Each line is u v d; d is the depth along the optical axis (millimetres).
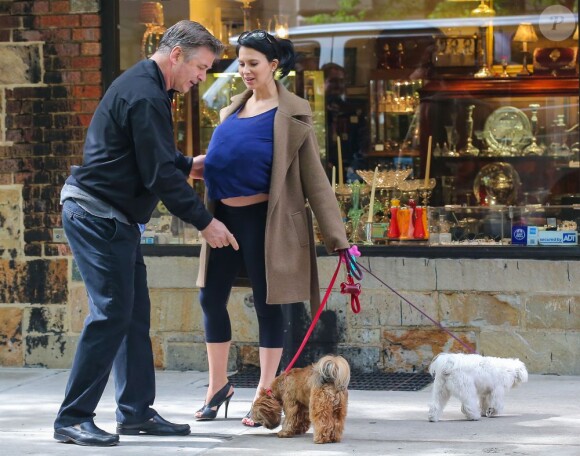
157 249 12320
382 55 13117
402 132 13062
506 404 10234
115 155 8562
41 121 12438
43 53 12414
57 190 12430
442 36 13070
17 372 12297
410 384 11359
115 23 12391
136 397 8992
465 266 11750
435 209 12352
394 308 11891
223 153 9344
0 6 12453
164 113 8516
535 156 12680
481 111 12930
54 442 8805
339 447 8516
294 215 9391
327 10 13164
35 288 12469
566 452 8258
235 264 9594
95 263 8547
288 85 13188
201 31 8758
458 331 11781
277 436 8977
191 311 12297
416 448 8445
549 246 11852
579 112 12625
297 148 9352
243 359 12195
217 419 9758
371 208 12469
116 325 8594
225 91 12625
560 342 11602
